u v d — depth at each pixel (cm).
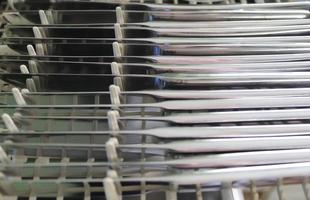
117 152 25
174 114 28
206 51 33
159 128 26
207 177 23
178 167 24
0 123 27
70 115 27
